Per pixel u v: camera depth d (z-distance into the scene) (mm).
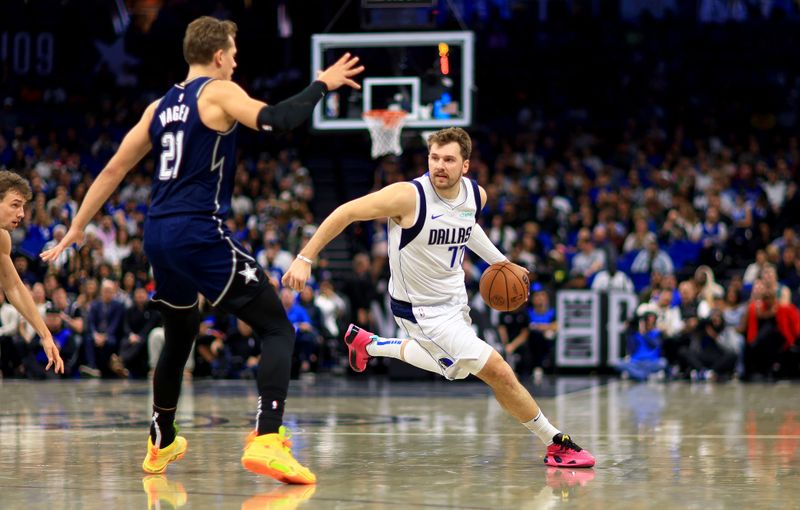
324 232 5414
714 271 18359
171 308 5410
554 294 17109
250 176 23766
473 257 18172
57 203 18641
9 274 5652
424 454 6480
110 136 25906
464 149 5652
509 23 29656
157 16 28469
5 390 12680
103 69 27844
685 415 9477
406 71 16312
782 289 15648
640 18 29922
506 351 16453
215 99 5148
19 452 6574
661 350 15711
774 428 8234
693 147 25688
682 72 29016
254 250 18453
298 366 15727
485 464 6023
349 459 6250
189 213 5148
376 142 16094
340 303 17391
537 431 5934
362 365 6426
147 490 5055
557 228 20047
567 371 17047
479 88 29094
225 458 6258
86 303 16078
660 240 19578
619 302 16797
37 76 27672
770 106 28094
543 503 4699
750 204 21281
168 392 5586
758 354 15500
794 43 29203
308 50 28484
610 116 28078
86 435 7574
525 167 23000
